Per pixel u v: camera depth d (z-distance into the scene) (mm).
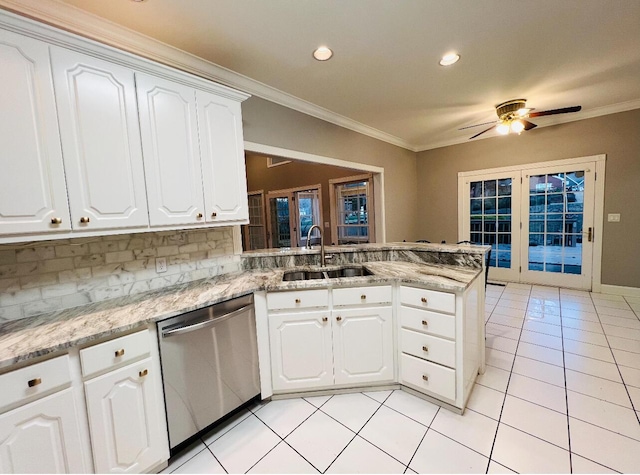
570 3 1738
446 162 5238
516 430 1694
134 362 1418
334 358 2061
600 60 2438
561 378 2164
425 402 1993
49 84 1341
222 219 2049
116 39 1840
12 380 1088
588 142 3975
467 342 1874
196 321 1644
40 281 1586
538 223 4492
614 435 1617
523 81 2793
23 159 1286
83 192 1454
